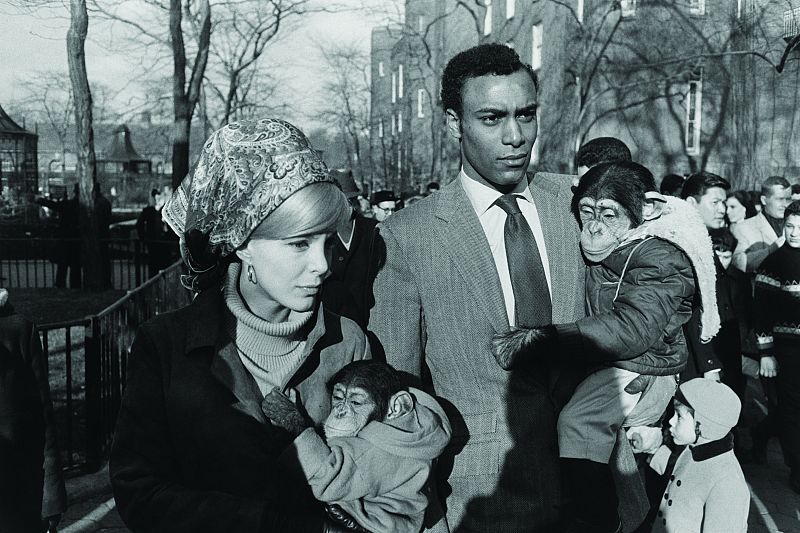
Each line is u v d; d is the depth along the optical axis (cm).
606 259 230
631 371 236
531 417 220
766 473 569
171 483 162
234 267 169
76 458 518
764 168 1983
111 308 537
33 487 298
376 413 176
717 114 1984
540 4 2102
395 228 229
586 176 235
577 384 243
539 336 213
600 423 238
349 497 168
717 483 331
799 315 509
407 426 178
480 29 2486
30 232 2072
